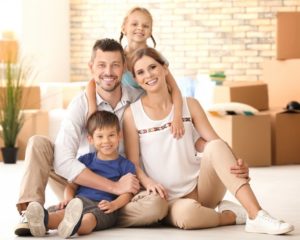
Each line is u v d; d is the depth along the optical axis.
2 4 10.64
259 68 10.66
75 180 4.22
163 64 4.38
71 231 3.88
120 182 4.22
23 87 8.73
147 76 4.30
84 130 4.40
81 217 3.87
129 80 4.60
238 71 10.73
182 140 4.34
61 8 11.14
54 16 11.03
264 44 10.62
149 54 4.34
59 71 11.16
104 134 4.23
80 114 4.36
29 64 10.67
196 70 10.88
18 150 8.66
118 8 11.15
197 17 10.83
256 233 4.08
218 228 4.25
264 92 8.44
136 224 4.23
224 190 4.42
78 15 11.29
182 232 4.12
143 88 4.39
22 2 10.58
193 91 9.69
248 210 4.11
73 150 4.29
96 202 4.21
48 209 4.21
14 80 8.73
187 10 10.86
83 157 4.34
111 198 4.25
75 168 4.21
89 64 4.43
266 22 10.59
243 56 10.70
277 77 8.90
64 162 4.23
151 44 11.01
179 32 10.91
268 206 5.32
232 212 4.39
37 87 8.83
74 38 11.33
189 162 4.37
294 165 8.10
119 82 4.40
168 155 4.34
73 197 4.26
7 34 10.41
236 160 4.16
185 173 4.36
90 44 11.27
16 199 5.71
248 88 8.34
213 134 4.41
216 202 4.42
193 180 4.38
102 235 4.03
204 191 4.34
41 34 10.87
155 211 4.15
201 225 4.21
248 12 10.64
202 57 10.84
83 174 4.20
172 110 4.37
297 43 8.79
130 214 4.20
